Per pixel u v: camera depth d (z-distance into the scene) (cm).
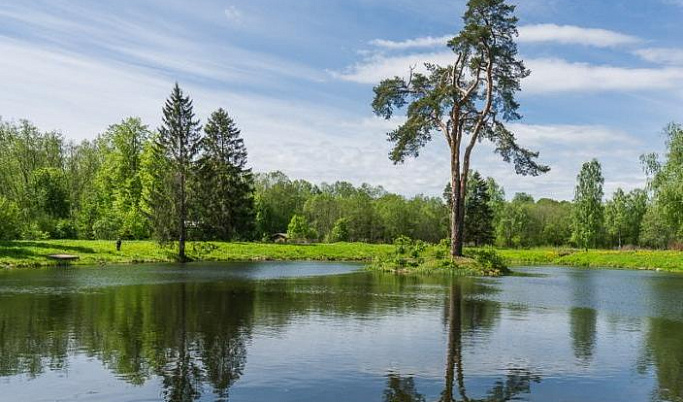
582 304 2056
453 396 898
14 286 2405
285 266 4262
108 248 4516
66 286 2417
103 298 2009
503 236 9394
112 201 6538
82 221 5894
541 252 6669
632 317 1736
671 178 5550
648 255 5378
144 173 6153
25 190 6175
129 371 1009
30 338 1280
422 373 1024
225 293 2239
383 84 4084
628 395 918
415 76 4106
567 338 1369
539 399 891
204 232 6269
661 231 8244
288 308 1816
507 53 3759
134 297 2050
